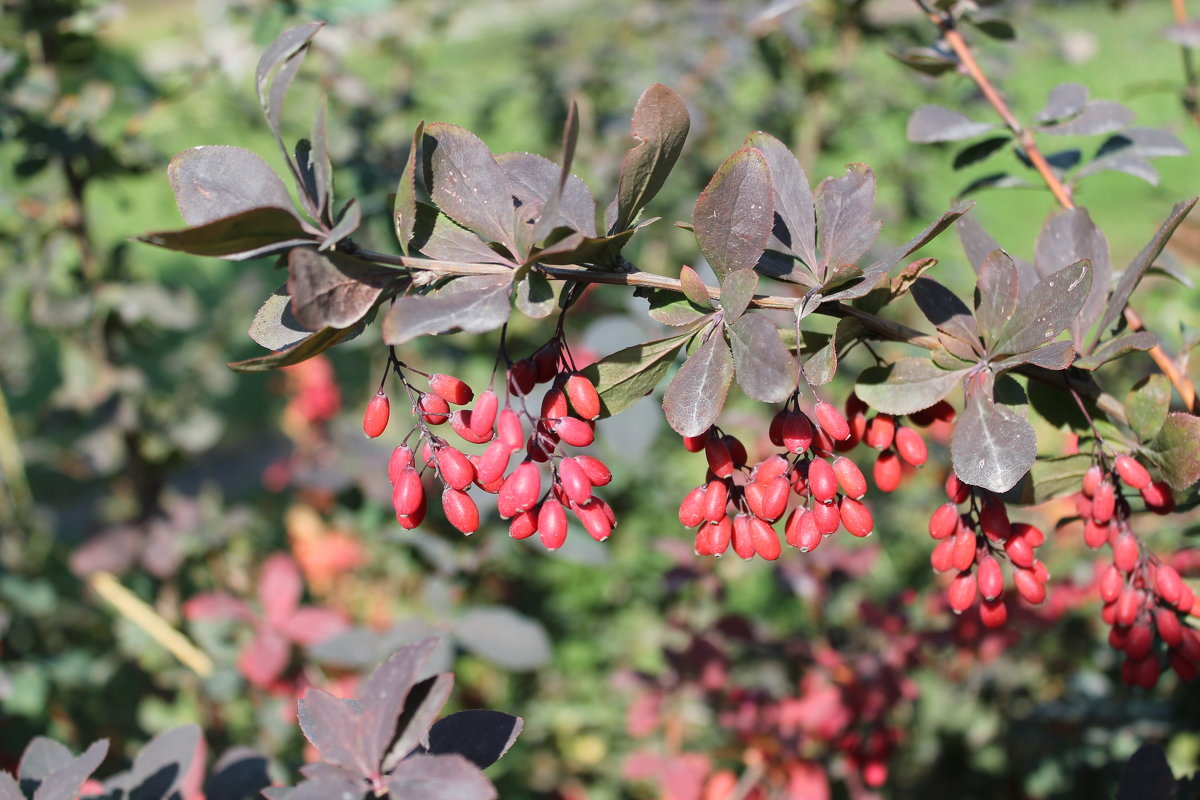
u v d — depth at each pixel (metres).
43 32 3.68
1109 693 3.22
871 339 1.57
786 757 3.03
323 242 1.34
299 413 5.82
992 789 3.66
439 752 1.45
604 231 1.45
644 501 4.88
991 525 1.60
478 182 1.46
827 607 3.56
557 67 5.36
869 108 5.09
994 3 2.28
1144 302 3.97
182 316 3.92
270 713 3.65
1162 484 1.64
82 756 1.62
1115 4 3.69
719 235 1.43
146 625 3.81
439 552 3.23
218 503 4.55
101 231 5.45
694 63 5.08
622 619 4.73
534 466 1.47
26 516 4.81
